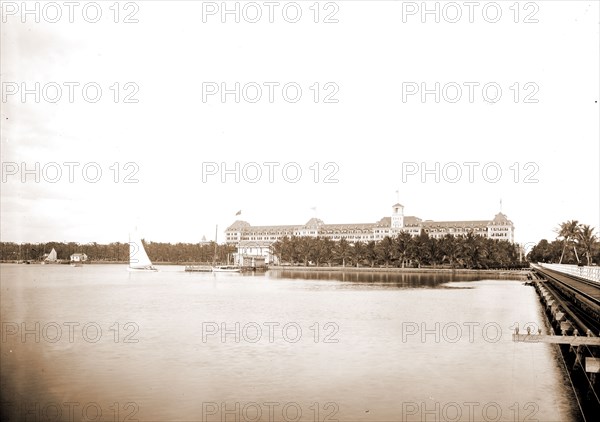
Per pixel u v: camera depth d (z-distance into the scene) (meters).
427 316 53.59
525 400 24.67
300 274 163.12
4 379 25.25
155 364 31.19
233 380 27.94
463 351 35.28
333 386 26.91
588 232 117.06
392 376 28.78
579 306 37.59
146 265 175.88
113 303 67.75
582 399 24.91
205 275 158.12
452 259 176.50
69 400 23.91
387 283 111.62
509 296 76.88
